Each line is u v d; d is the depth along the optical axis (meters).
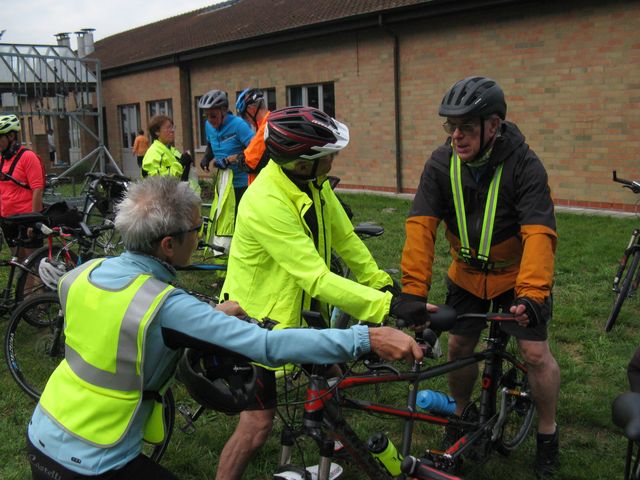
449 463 2.83
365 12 13.66
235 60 18.17
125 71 22.55
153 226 2.01
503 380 3.33
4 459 3.64
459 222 3.02
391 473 2.62
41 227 5.07
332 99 15.75
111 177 8.40
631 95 10.41
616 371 4.50
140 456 2.07
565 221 9.90
